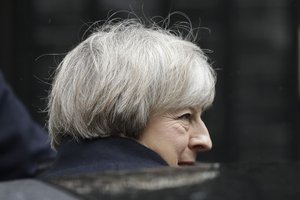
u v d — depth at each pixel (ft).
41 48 66.49
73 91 16.72
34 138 30.27
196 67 17.07
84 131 16.49
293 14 67.41
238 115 67.41
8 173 29.99
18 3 66.39
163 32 18.99
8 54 66.23
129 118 16.35
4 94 29.73
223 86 67.46
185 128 17.12
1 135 29.50
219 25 67.15
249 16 67.56
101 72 16.52
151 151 16.24
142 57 16.61
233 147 67.15
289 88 68.13
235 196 11.59
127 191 11.67
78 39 66.13
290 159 67.97
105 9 65.82
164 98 16.52
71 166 15.99
